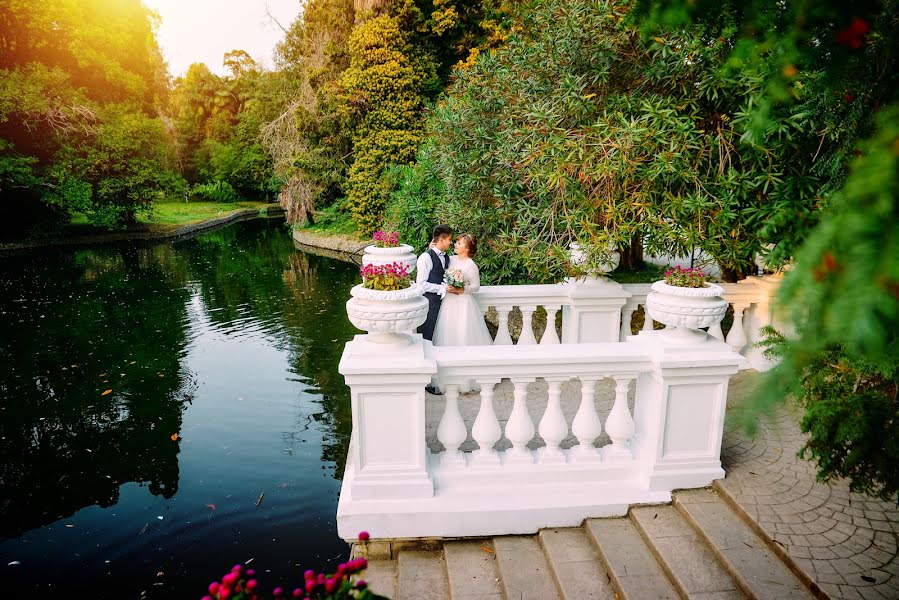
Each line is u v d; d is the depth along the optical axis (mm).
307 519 4738
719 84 4570
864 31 1103
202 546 4406
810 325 843
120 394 7598
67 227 25297
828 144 4098
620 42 5512
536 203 7133
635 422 3830
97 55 23562
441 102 13273
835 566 2717
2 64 21797
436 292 5012
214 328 10742
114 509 4930
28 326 10945
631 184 5359
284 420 6754
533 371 3482
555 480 3619
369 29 18578
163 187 26328
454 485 3584
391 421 3393
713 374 3432
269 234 27438
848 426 2025
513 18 7910
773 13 1297
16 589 3961
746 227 4855
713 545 3008
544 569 3195
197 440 6246
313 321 11156
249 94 42312
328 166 22609
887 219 711
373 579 3258
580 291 5348
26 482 5391
